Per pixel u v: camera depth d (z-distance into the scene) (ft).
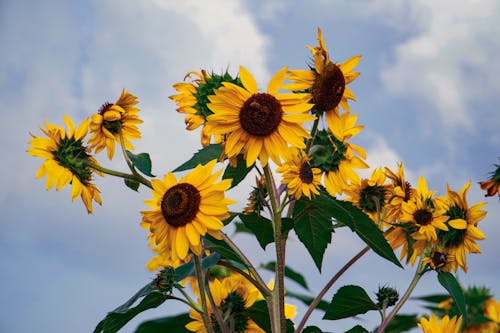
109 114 2.50
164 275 2.39
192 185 2.18
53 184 2.35
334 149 2.75
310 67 2.33
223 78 2.58
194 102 2.60
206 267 2.50
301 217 2.67
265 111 2.15
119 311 2.34
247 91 2.19
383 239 2.51
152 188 2.39
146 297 2.30
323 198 2.49
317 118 2.34
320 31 2.30
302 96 2.21
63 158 2.40
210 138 2.63
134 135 2.62
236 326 2.74
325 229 2.68
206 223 2.15
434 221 2.75
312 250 2.71
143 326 2.76
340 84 2.30
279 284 2.36
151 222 2.19
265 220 2.48
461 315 2.52
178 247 2.14
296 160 2.42
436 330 2.43
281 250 2.38
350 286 2.72
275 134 2.16
